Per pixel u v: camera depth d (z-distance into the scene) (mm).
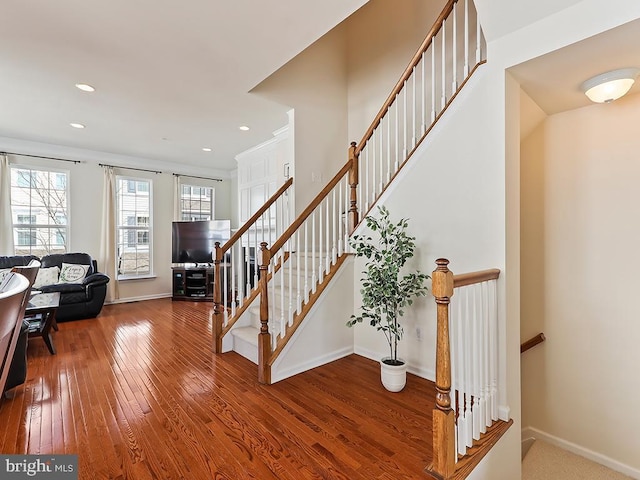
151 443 1811
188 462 1662
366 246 2762
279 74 3693
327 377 2705
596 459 2326
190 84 3213
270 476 1572
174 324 4398
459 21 3328
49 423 1998
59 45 2541
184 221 6414
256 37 2459
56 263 4980
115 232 5824
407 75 2775
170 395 2373
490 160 2096
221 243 6043
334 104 4309
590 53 1754
